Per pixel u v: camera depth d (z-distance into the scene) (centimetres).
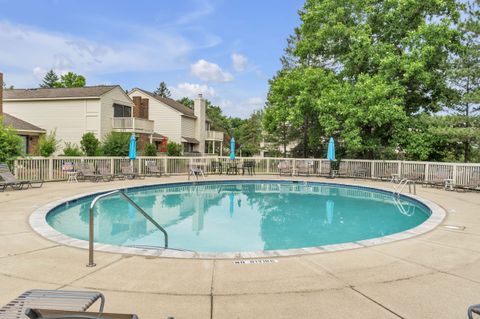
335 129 2048
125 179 1582
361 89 1808
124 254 492
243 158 1964
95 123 2458
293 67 3700
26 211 787
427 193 1243
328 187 1581
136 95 3331
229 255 494
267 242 723
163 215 990
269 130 2895
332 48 2238
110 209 1038
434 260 480
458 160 2103
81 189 1191
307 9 2362
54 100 2498
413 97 2064
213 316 311
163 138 3109
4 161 1213
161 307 327
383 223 909
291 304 337
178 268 437
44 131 2470
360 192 1433
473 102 1756
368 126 1986
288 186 1602
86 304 234
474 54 1812
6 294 352
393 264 461
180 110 3375
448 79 1912
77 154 1967
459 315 316
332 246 546
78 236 732
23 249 510
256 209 1096
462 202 1027
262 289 373
